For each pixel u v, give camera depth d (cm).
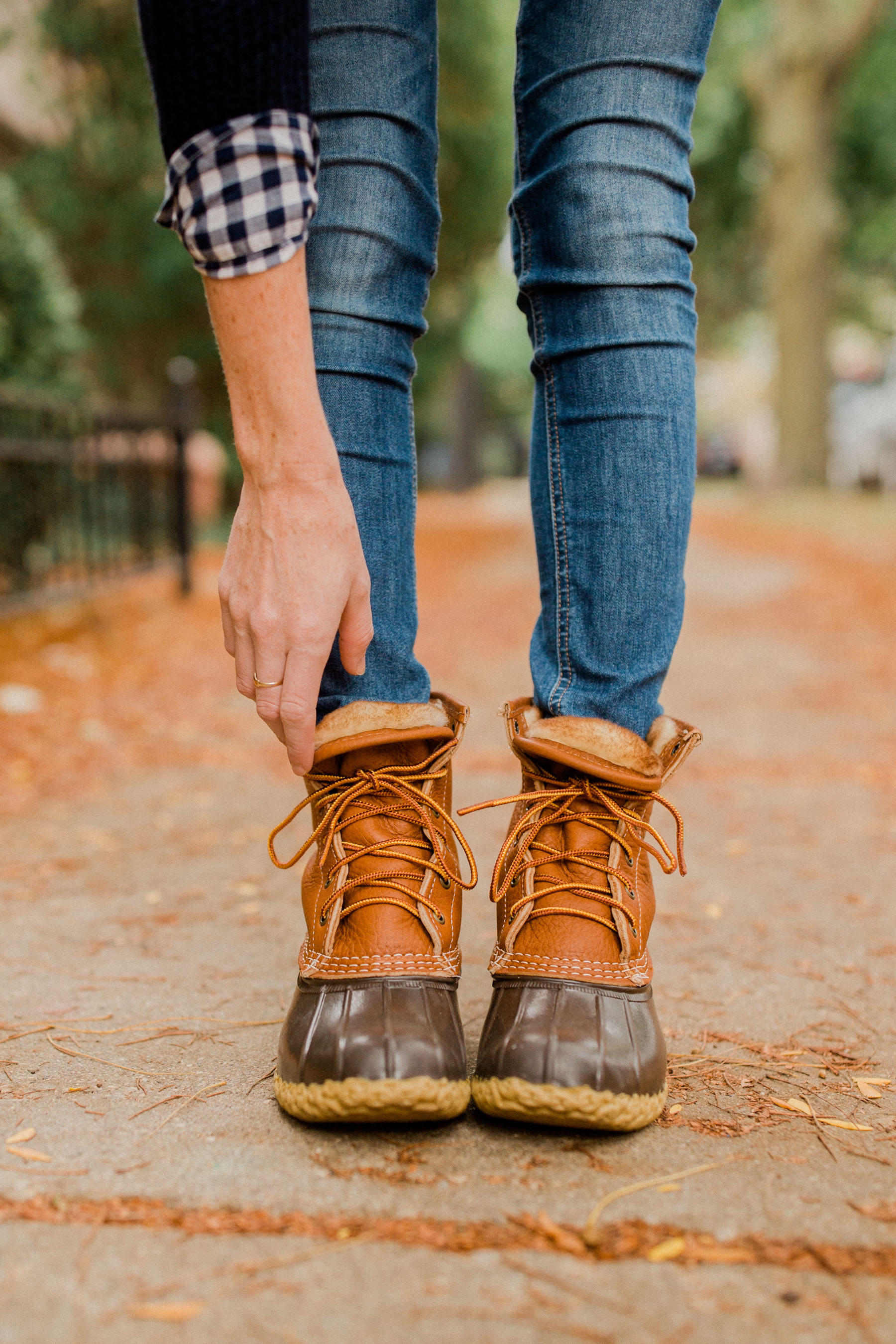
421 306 112
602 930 102
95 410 451
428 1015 96
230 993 130
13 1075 107
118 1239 79
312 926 104
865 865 187
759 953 147
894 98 1448
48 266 506
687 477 107
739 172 1498
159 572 513
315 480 91
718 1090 107
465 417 2369
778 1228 82
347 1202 84
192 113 83
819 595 576
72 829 208
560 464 109
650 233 103
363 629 99
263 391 88
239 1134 95
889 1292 74
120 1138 94
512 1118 95
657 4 102
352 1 102
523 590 643
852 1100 105
